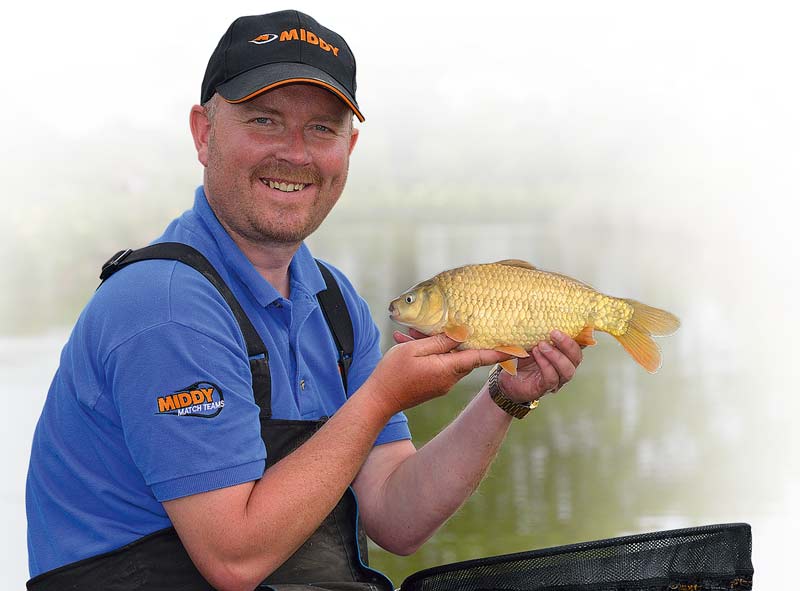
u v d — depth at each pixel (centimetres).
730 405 905
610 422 838
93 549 232
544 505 605
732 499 620
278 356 255
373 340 306
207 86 266
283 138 257
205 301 233
